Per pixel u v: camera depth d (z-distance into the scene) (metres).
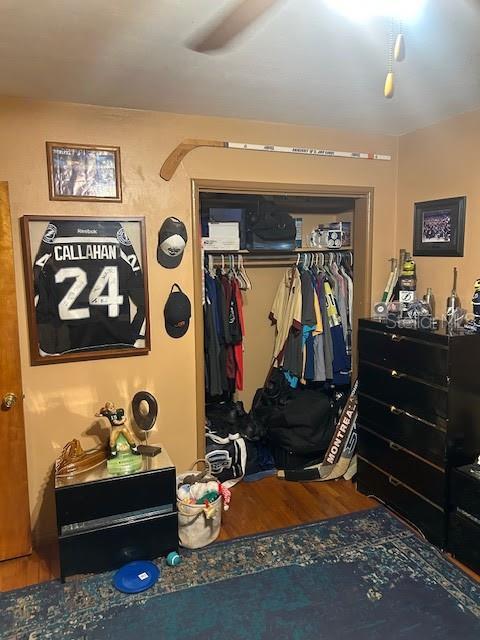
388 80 1.40
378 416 2.91
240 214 3.34
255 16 1.55
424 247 3.03
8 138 2.37
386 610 2.07
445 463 2.42
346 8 1.50
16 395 2.44
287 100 2.45
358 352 3.09
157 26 1.62
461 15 1.54
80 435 2.68
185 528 2.49
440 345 2.41
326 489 3.17
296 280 3.38
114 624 2.02
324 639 1.92
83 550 2.31
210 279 3.20
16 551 2.52
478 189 2.64
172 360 2.85
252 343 3.83
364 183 3.18
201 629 1.98
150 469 2.43
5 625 2.03
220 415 3.48
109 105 2.51
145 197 2.67
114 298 2.65
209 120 2.74
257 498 3.06
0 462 2.45
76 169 2.50
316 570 2.33
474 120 2.63
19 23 1.59
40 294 2.49
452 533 2.42
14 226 2.43
